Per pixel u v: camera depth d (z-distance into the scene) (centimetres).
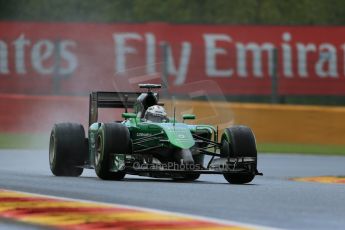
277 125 8581
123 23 9831
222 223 2520
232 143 4078
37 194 3300
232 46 9944
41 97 8888
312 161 6694
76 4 12656
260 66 9950
